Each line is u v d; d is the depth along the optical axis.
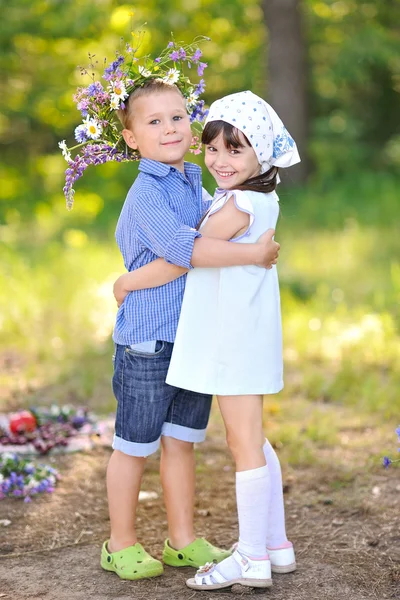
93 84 3.47
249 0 16.64
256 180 3.38
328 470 4.70
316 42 18.64
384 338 7.15
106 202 15.17
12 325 7.98
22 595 3.37
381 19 18.78
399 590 3.39
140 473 3.55
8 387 6.36
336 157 18.17
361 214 13.44
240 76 18.11
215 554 3.60
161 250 3.29
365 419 5.57
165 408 3.49
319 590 3.38
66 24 15.01
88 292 9.09
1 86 16.11
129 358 3.44
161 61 3.52
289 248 11.16
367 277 9.55
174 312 3.41
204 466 4.81
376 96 20.09
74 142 17.12
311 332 7.52
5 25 15.32
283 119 15.49
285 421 5.56
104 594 3.38
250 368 3.33
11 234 12.92
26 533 3.98
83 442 5.14
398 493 4.36
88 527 4.05
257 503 3.31
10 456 4.68
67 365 6.85
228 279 3.30
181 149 3.42
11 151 17.08
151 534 3.96
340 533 3.94
